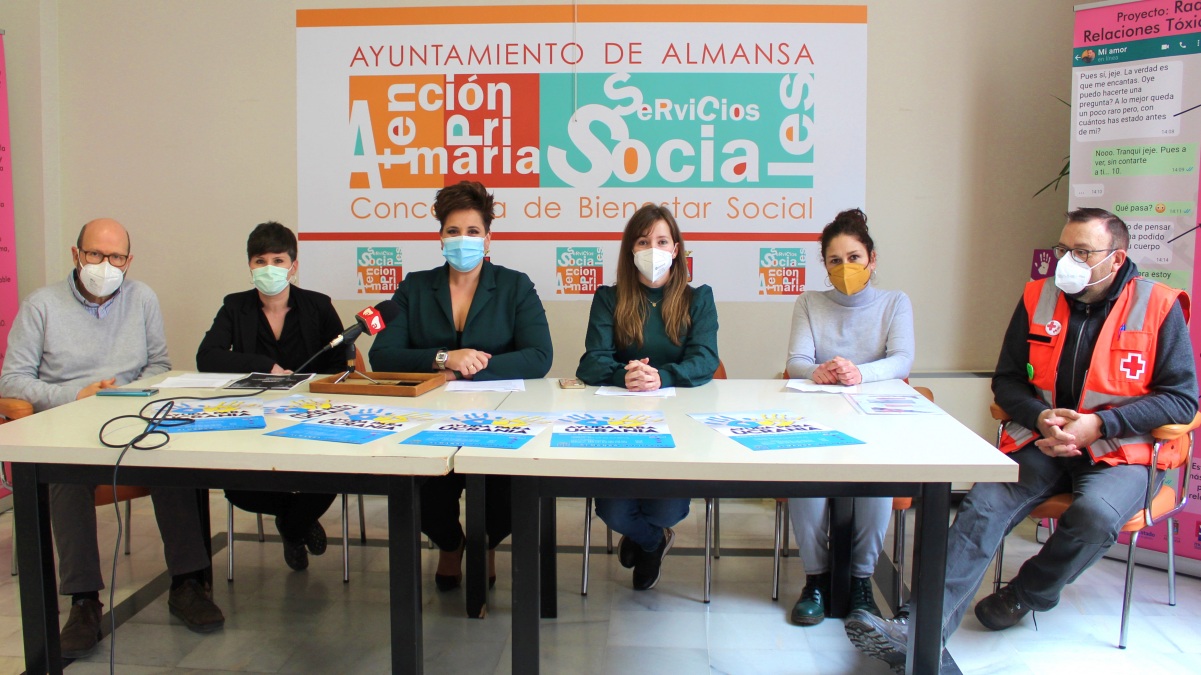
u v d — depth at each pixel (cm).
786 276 328
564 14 324
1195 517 259
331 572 266
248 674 200
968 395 311
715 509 279
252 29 333
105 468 159
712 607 239
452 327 252
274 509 251
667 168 327
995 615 221
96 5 336
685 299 244
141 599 242
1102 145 271
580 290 333
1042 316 231
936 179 324
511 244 333
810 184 326
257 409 190
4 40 330
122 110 339
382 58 330
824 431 170
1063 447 207
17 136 333
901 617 193
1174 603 239
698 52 323
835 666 204
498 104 328
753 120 324
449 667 203
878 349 252
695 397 211
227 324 268
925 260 328
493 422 177
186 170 339
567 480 151
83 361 250
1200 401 255
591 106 326
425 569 268
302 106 334
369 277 337
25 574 165
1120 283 218
